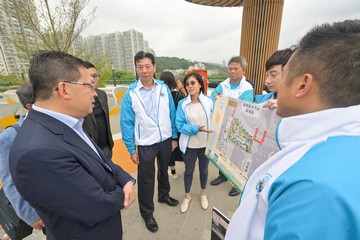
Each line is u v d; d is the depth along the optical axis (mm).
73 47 7918
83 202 915
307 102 549
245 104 1396
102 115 2334
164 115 2213
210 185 3139
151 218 2293
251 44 5852
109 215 1055
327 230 348
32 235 2121
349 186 367
